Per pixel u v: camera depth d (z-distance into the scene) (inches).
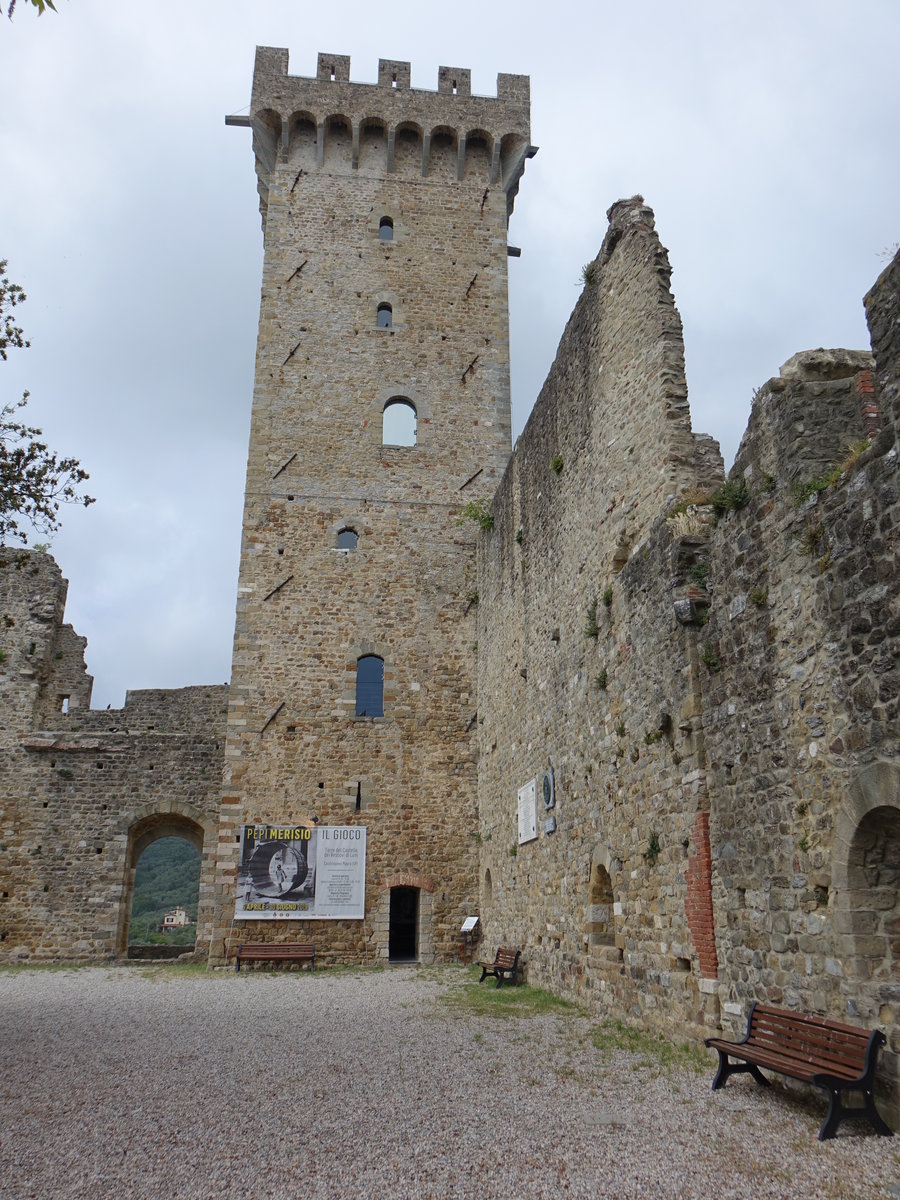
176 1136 273.1
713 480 474.3
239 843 875.4
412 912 936.9
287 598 964.6
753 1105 290.7
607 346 573.3
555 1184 224.4
